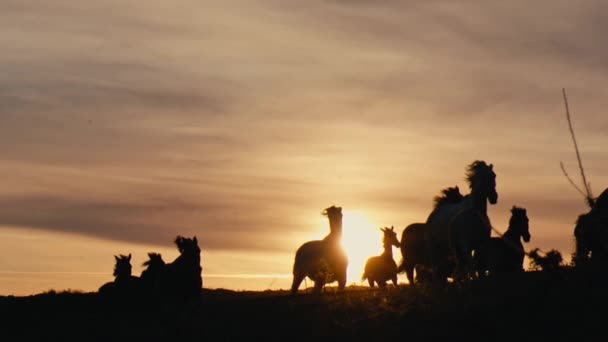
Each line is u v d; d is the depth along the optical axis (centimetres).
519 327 2289
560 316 2289
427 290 2795
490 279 2794
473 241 2897
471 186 2931
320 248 3300
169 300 3247
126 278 3409
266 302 3058
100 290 3472
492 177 2911
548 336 2216
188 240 3291
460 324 2386
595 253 2273
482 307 2464
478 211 2894
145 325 2984
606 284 2359
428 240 3066
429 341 2330
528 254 1983
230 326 2784
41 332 3075
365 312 2677
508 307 2422
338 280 3303
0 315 3388
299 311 2828
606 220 1970
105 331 2972
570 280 2416
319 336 2523
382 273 3541
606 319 2234
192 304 3203
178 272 3247
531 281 2592
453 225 2925
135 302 3356
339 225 3353
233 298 3584
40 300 3659
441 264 3067
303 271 3300
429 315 2498
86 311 3425
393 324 2495
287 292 3853
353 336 2469
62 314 3366
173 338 2766
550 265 1980
